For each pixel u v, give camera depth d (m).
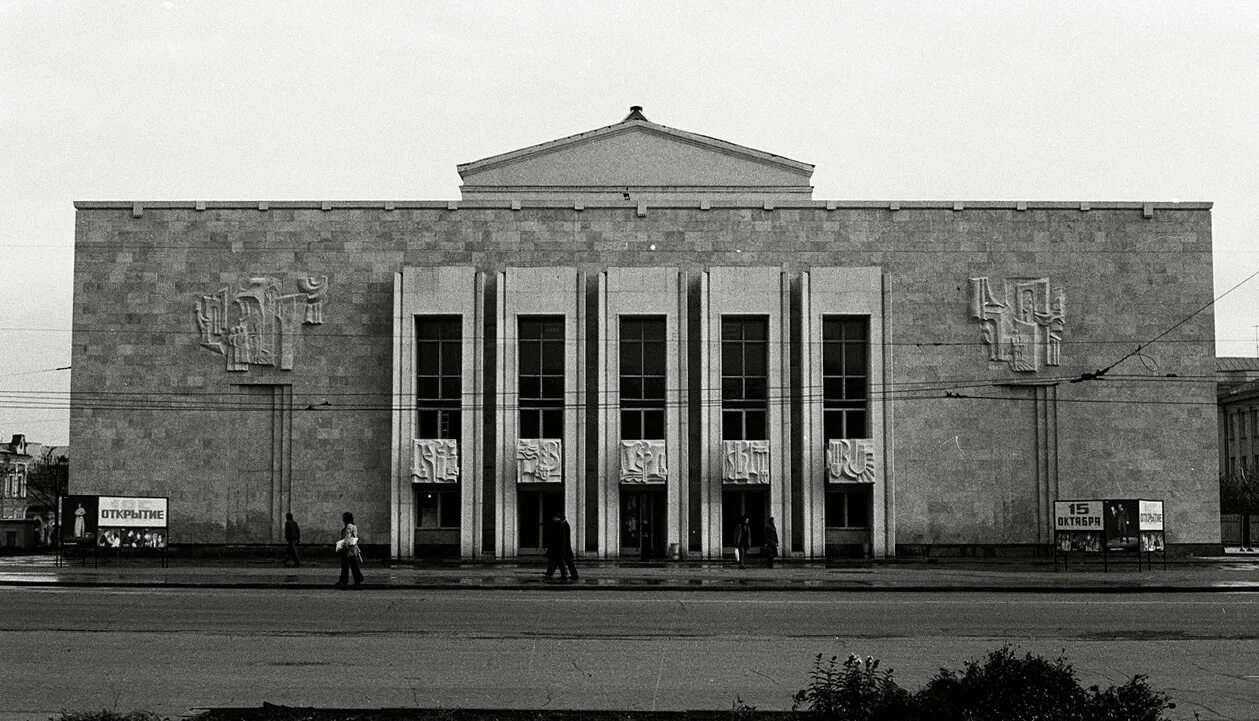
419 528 53.28
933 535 54.09
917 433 54.41
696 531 52.72
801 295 53.12
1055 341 54.75
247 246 54.88
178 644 19.72
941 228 55.09
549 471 52.03
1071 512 45.22
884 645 20.31
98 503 45.28
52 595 28.75
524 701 14.96
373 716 13.49
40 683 16.05
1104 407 54.69
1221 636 22.09
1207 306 55.09
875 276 53.09
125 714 12.85
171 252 54.84
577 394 52.34
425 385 53.34
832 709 12.18
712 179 65.38
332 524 53.91
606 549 51.81
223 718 13.27
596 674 17.08
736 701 14.59
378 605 26.52
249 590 31.33
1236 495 94.69
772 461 52.25
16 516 118.19
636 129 65.62
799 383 53.44
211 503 54.03
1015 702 11.95
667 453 52.12
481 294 52.91
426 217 55.09
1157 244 55.22
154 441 54.25
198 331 54.62
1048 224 55.19
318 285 54.69
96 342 54.56
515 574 39.16
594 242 55.06
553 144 65.44
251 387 54.53
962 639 21.22
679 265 55.00
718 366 52.78
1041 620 24.45
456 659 18.33
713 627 22.89
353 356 54.50
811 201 55.19
